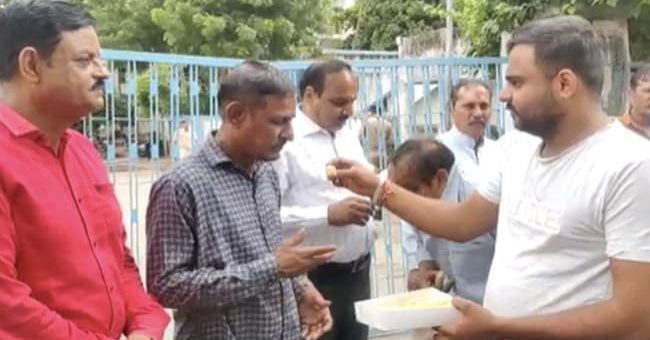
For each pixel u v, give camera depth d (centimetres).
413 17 1909
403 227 345
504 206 217
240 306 242
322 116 350
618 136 194
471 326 195
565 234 195
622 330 185
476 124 386
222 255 238
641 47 639
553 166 201
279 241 261
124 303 219
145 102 468
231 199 245
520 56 199
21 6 197
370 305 212
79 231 199
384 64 521
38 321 185
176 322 253
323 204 347
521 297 204
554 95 196
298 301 276
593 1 606
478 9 717
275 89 242
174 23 1698
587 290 195
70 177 203
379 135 520
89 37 202
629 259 184
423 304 207
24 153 193
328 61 355
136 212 455
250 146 244
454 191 313
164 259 235
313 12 1788
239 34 1667
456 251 305
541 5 661
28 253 190
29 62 195
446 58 544
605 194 188
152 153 454
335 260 346
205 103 467
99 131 438
